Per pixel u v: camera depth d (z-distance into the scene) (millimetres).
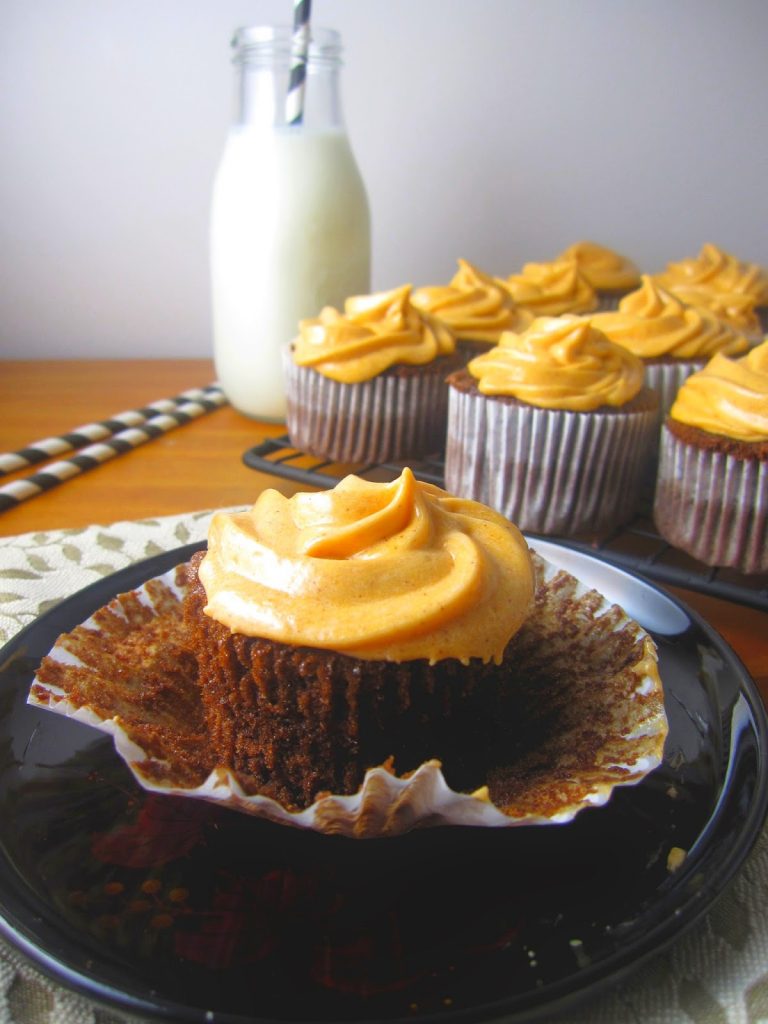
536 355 286
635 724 173
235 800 150
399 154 444
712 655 190
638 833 152
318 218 355
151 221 446
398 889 142
